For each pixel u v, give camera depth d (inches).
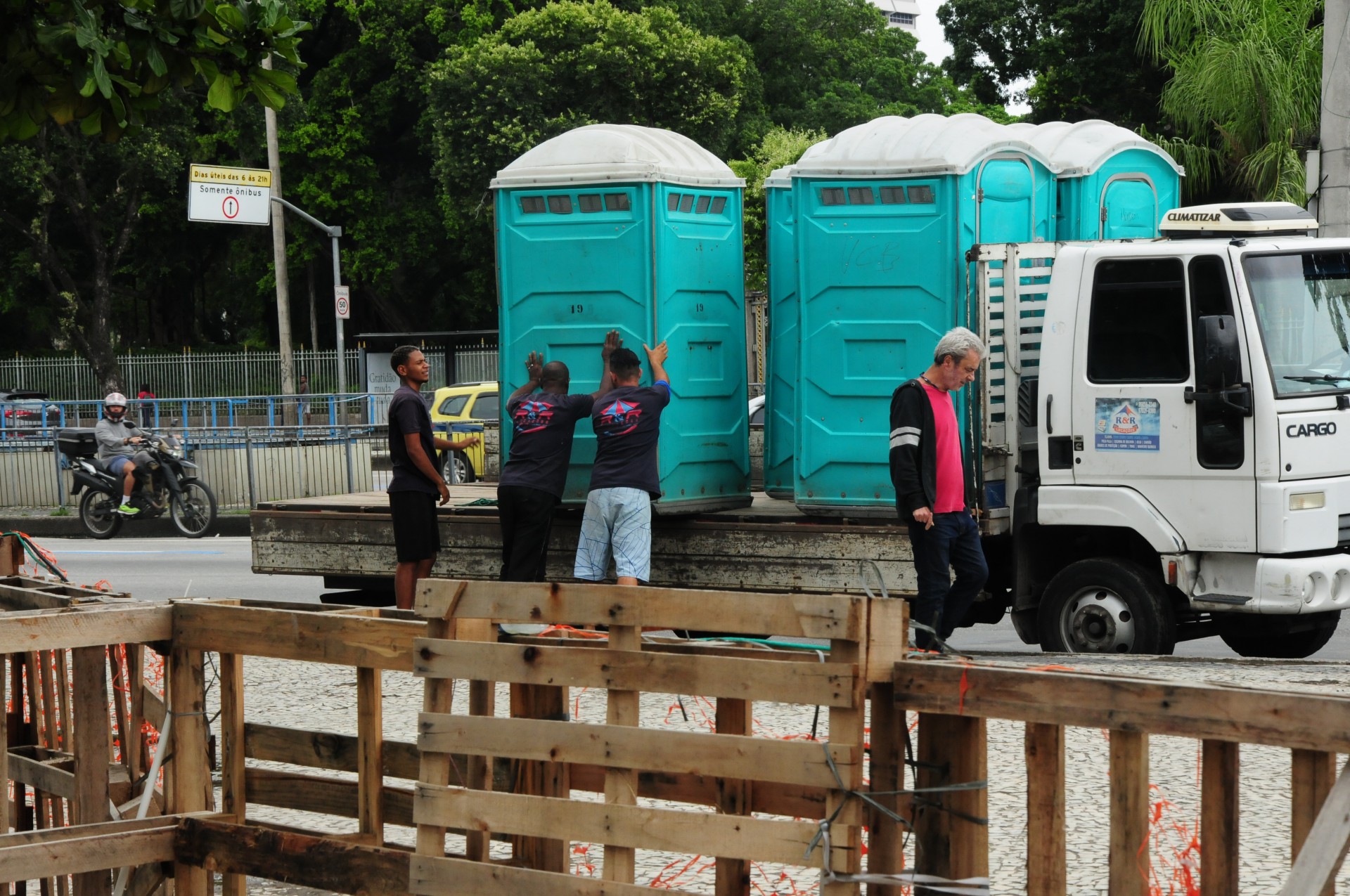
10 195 1754.4
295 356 1499.8
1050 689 127.9
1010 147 353.4
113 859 170.9
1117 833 125.8
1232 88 799.1
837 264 343.6
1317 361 321.4
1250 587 314.5
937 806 136.9
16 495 877.2
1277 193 780.6
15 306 2006.6
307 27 205.0
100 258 1777.8
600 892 146.4
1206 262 316.2
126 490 746.2
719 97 1587.1
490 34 1658.5
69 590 210.5
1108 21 1332.4
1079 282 330.0
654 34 1577.3
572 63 1566.2
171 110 1706.4
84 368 1622.8
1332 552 320.5
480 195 1594.5
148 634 178.7
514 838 164.4
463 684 337.7
